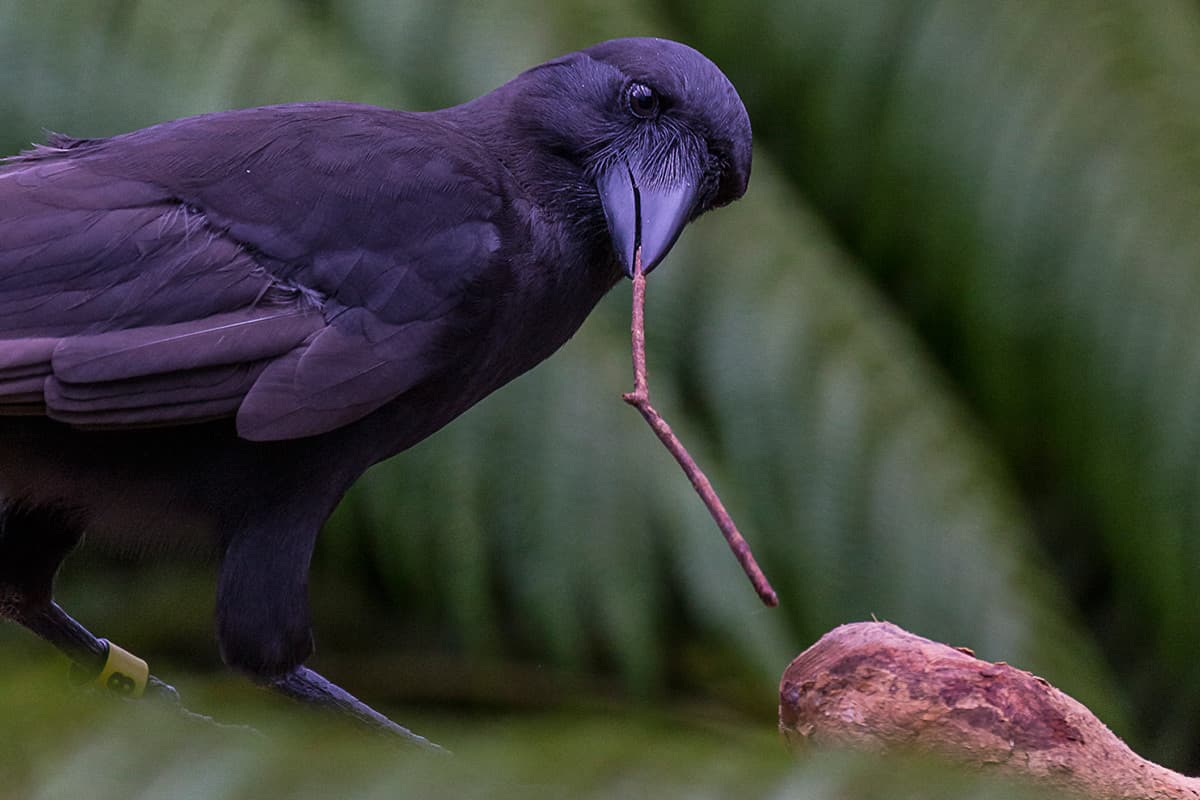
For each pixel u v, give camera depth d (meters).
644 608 6.52
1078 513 6.71
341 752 5.09
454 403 6.29
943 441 6.58
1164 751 6.68
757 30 6.68
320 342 6.25
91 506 6.27
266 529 6.26
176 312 6.25
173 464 6.26
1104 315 6.63
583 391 6.53
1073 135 6.64
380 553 6.54
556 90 6.31
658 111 6.30
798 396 6.57
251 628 6.26
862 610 6.55
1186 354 6.62
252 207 6.26
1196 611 6.66
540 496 6.52
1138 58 6.65
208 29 6.55
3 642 6.47
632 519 6.52
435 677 6.57
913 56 6.66
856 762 5.20
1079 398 6.65
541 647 6.55
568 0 6.59
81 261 6.24
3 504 6.27
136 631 6.57
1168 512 6.64
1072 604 6.69
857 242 6.70
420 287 6.27
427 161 6.27
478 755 5.09
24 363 6.23
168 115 6.54
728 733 6.45
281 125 6.28
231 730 5.20
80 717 5.18
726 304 6.57
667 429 6.12
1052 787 6.09
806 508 6.56
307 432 6.25
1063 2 6.66
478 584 6.52
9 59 6.54
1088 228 6.63
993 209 6.65
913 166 6.66
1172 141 6.64
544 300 6.30
